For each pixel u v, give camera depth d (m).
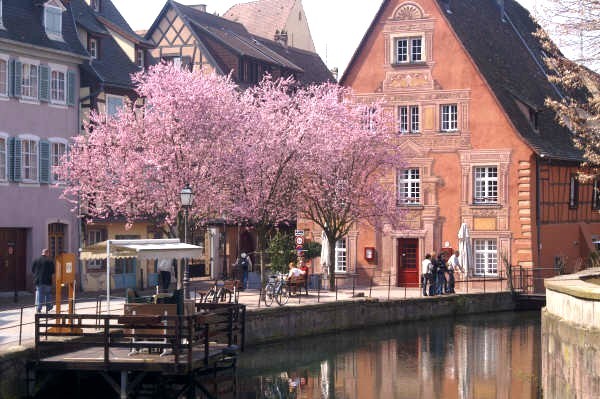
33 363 22.95
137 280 45.28
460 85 48.16
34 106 40.34
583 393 19.11
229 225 52.06
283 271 42.78
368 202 44.56
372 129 45.09
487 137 47.69
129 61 46.78
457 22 49.56
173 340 23.27
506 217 47.28
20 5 40.53
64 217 41.62
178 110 37.97
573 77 36.47
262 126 39.69
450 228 48.28
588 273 27.62
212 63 56.53
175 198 37.53
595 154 38.81
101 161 39.06
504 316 42.97
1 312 31.42
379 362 30.66
